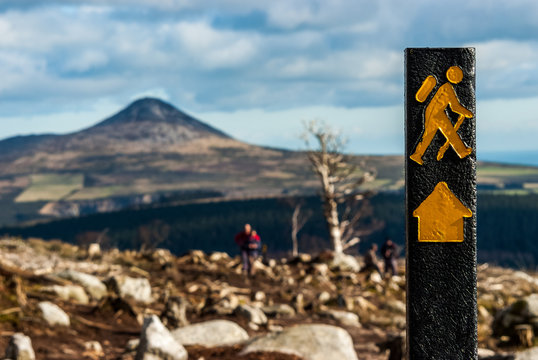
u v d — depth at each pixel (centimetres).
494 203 14500
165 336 750
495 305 1842
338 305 1555
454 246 289
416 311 290
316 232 11506
